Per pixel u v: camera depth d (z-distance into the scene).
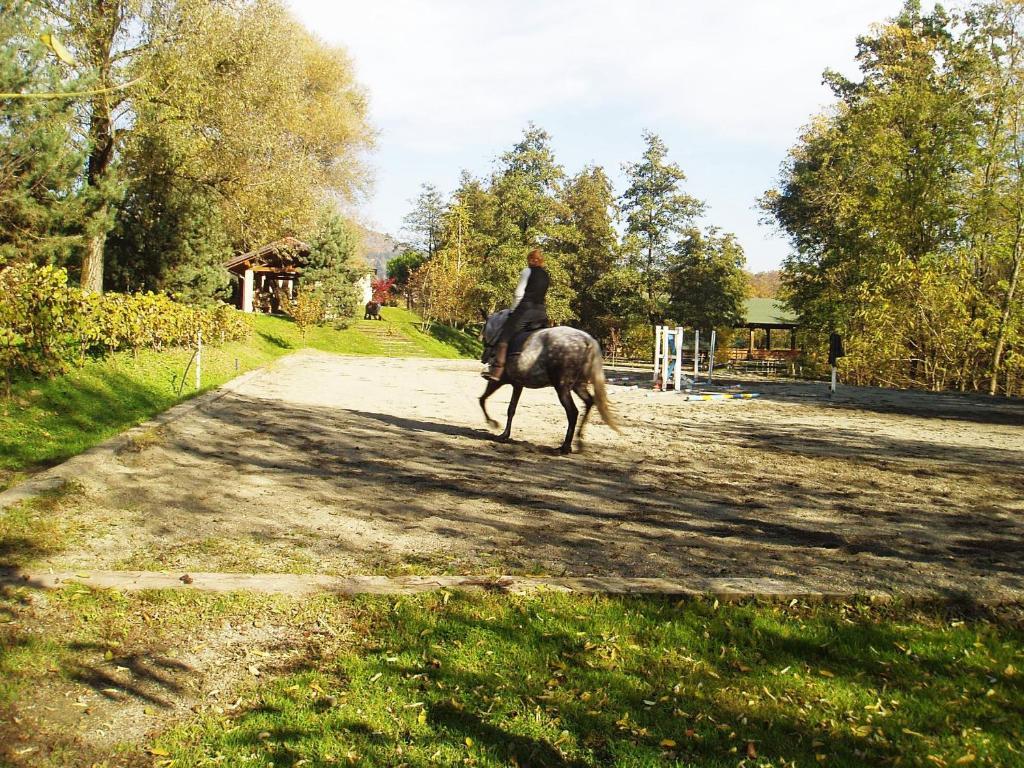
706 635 4.22
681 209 58.06
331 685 3.65
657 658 3.96
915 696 3.67
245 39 22.62
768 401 20.23
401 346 41.75
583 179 66.25
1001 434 14.41
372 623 4.29
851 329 32.72
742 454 10.84
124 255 25.81
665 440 11.95
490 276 53.38
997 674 3.90
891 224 30.75
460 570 5.19
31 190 16.44
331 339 40.25
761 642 4.19
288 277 48.81
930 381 29.22
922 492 8.47
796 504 7.66
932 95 29.69
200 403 12.98
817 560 5.68
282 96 24.30
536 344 9.93
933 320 28.34
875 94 34.22
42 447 8.55
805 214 44.22
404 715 3.39
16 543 5.36
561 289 56.25
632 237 58.56
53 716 3.37
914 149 30.58
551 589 4.75
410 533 6.14
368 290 61.66
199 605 4.44
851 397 22.52
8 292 11.21
